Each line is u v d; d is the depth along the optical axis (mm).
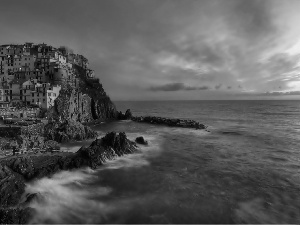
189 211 32750
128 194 37875
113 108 150500
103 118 139500
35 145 55938
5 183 34906
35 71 118188
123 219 30844
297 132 101188
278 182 43125
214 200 35906
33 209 31031
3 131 59219
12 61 123938
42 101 96688
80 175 45000
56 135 71750
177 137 87812
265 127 118062
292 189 40156
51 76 118312
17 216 29000
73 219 30672
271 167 51594
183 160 56656
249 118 169125
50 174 43000
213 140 82438
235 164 53719
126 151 59562
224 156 60750
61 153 49719
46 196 35125
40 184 39781
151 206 34031
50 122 77000
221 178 44844
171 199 36156
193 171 48688
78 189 39312
